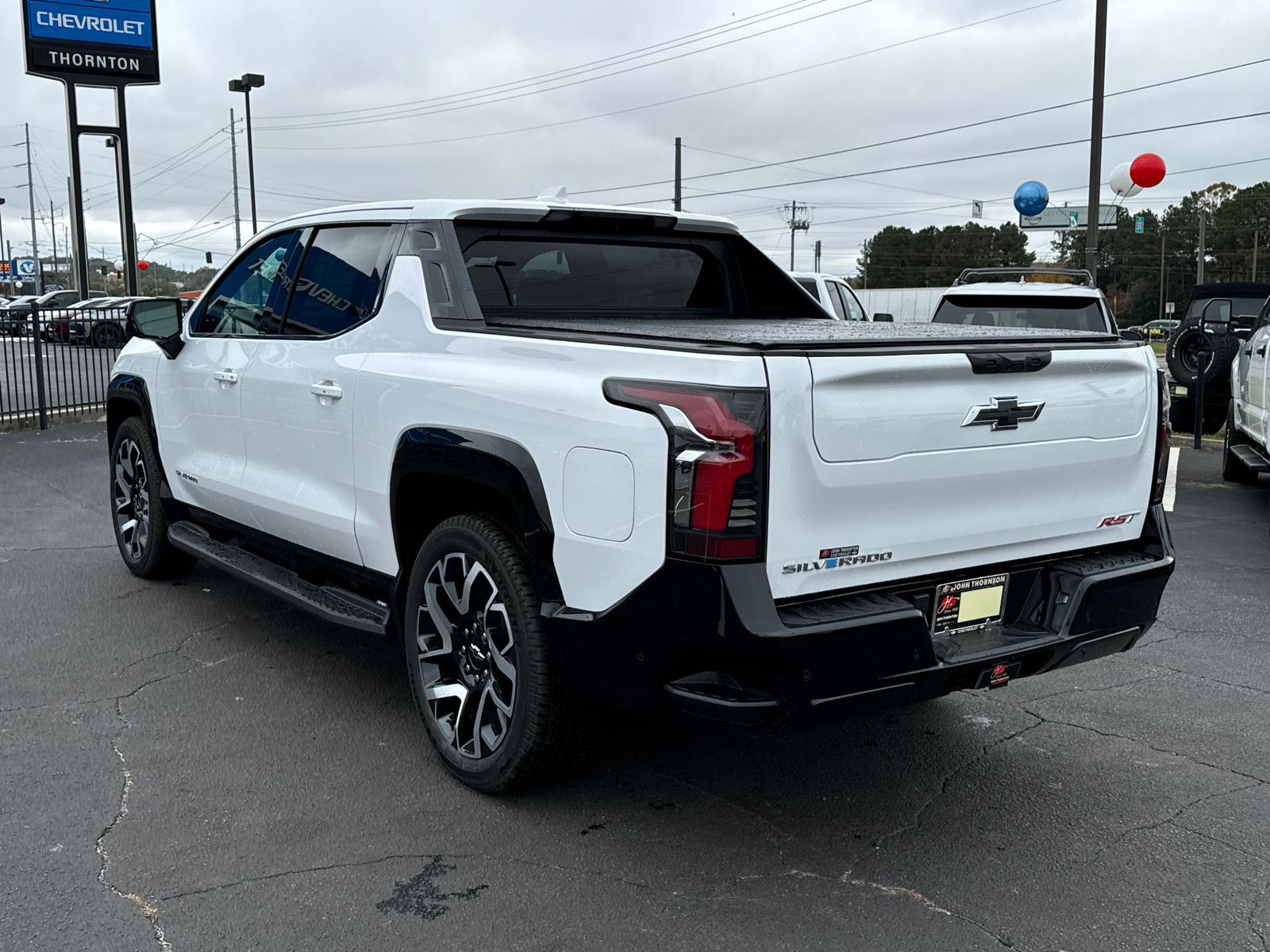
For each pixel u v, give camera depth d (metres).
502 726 3.35
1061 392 3.18
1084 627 3.25
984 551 3.13
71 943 2.60
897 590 2.98
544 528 3.05
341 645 4.93
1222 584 6.38
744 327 3.55
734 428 2.62
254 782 3.51
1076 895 2.92
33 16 28.64
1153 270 139.62
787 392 2.65
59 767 3.60
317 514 4.10
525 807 3.39
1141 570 3.34
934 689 2.97
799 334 3.03
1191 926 2.77
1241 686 4.62
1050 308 10.07
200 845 3.09
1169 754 3.90
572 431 2.96
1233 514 8.79
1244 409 9.81
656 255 4.38
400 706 4.21
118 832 3.16
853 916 2.79
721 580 2.65
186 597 5.63
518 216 3.93
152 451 5.56
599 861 3.06
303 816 3.29
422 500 3.67
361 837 3.16
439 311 3.63
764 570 2.68
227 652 4.80
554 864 3.03
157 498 5.60
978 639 3.14
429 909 2.79
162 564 5.82
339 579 4.29
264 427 4.43
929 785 3.63
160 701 4.22
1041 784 3.64
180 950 2.58
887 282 152.38
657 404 2.75
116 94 30.78
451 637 3.54
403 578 3.73
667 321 4.03
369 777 3.57
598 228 4.20
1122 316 142.00
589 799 3.46
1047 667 3.25
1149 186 21.39
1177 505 9.27
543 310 4.06
